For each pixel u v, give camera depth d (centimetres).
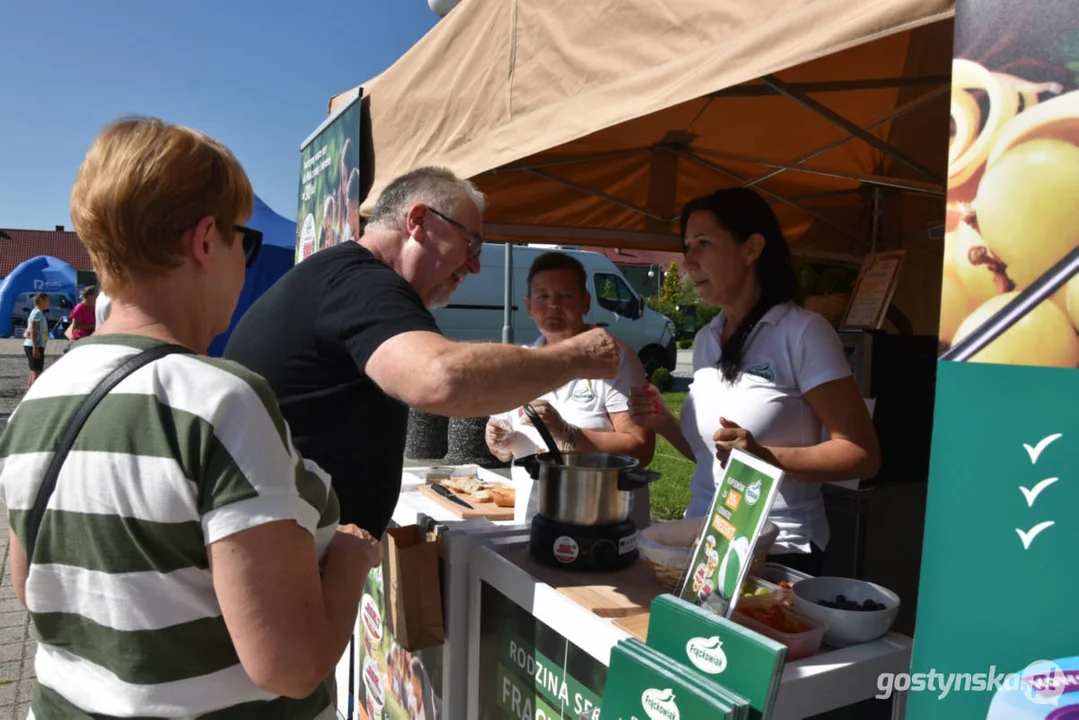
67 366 88
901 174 332
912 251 351
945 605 86
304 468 92
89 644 85
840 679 106
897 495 252
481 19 207
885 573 252
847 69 229
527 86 183
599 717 117
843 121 249
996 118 83
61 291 2438
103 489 80
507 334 753
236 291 98
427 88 244
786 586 134
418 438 679
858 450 161
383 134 284
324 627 85
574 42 165
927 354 259
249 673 80
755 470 121
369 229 171
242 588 78
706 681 101
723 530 124
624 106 146
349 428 152
